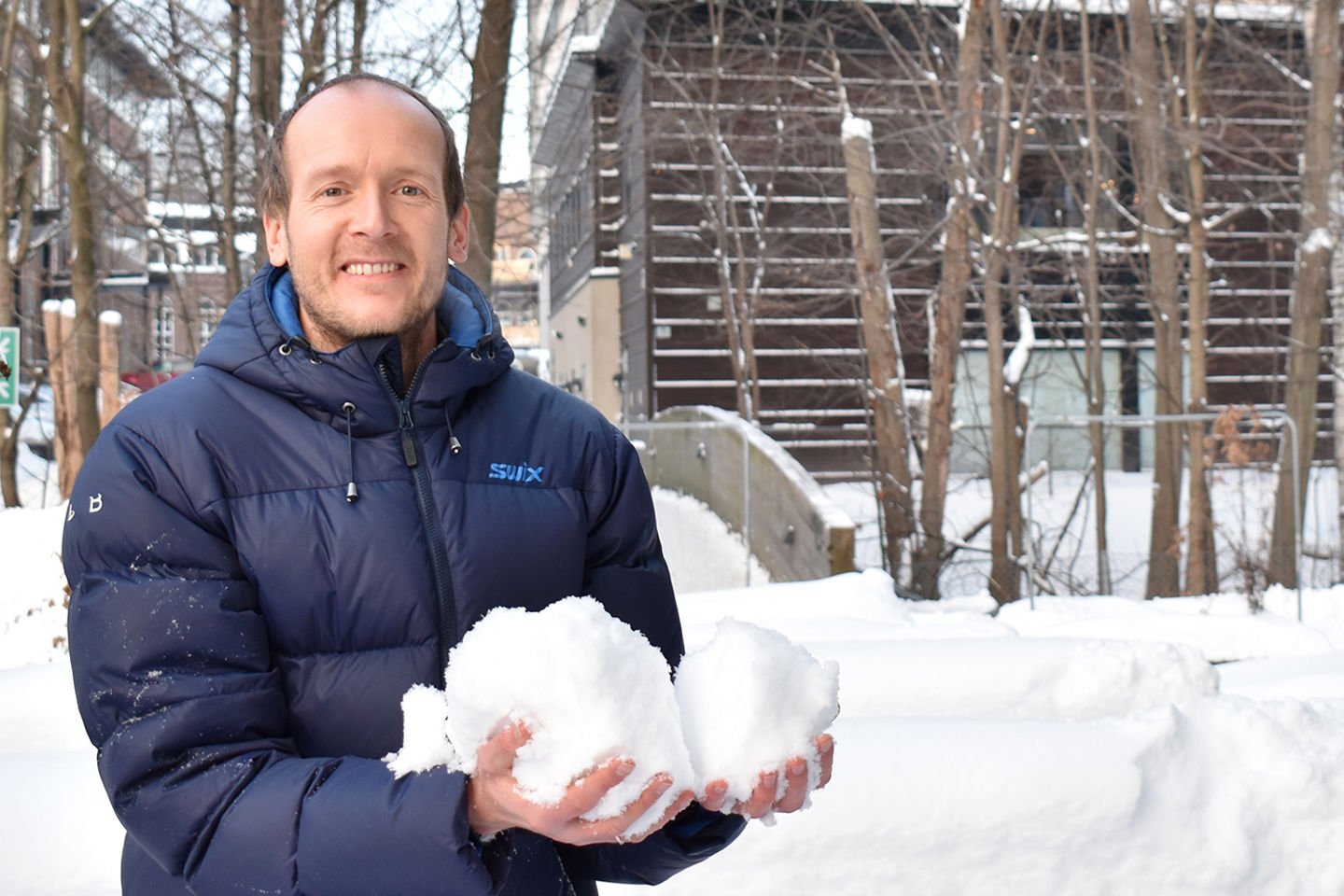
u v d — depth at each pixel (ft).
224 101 41.32
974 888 9.02
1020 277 47.60
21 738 13.41
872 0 64.69
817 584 25.00
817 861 9.01
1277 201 73.26
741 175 64.44
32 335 57.21
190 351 51.37
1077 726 9.65
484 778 3.85
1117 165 50.49
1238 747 9.59
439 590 5.00
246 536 4.82
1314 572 39.45
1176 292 43.34
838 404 77.25
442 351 5.13
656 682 3.74
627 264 86.12
